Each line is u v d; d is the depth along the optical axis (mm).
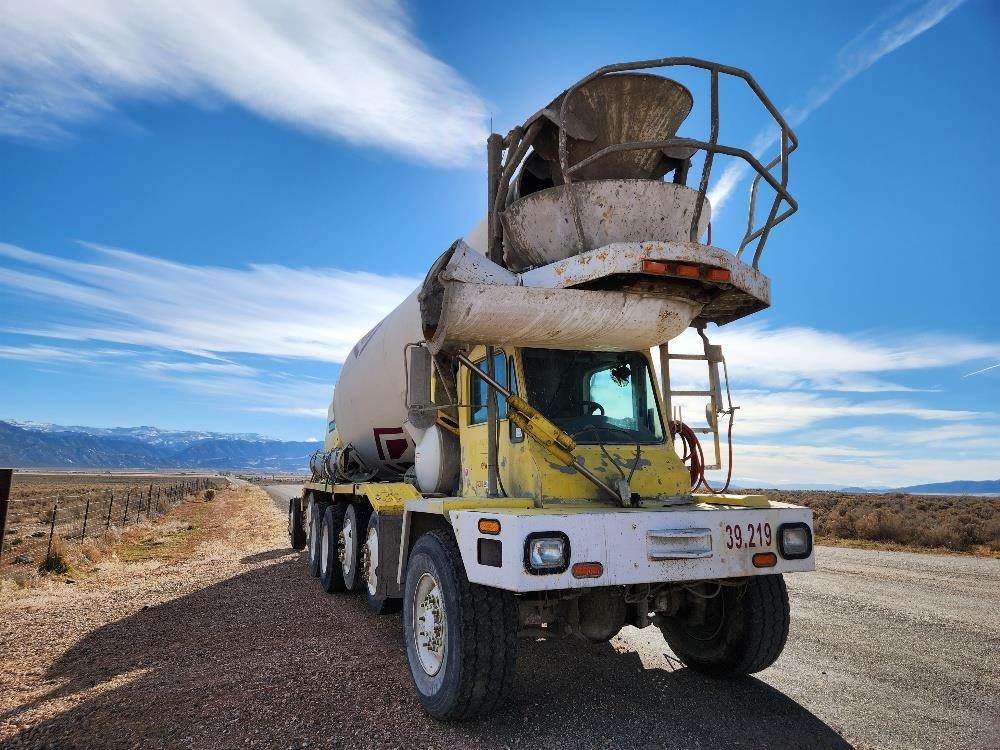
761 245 4914
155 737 3766
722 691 4449
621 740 3621
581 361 4773
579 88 4480
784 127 4656
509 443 4566
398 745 3588
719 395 5121
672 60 4289
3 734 3879
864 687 4547
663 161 4949
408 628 4504
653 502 4227
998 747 3566
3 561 12422
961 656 5367
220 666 5148
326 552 8992
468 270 4164
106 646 5941
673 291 4285
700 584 4664
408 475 8055
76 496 42281
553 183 5094
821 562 11578
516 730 3777
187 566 11562
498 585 3396
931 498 36656
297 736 3727
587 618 4305
